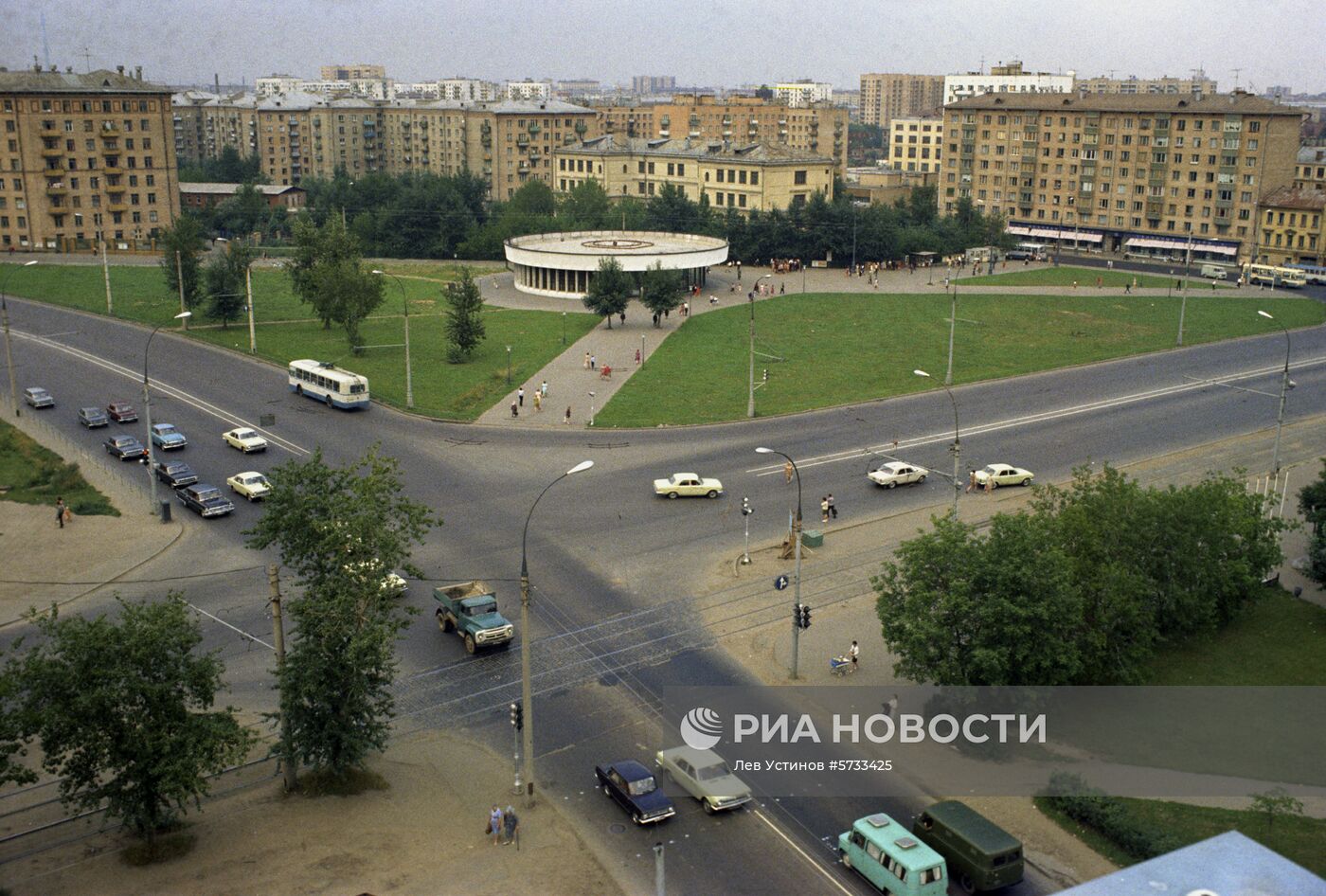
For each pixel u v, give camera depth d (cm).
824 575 6762
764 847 4216
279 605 4538
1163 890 2231
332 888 3909
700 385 11038
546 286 16475
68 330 13188
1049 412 10350
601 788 4588
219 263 13738
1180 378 11662
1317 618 6284
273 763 4797
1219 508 5903
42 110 18588
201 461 8744
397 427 9650
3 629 5962
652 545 7169
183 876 3969
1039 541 5222
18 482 8319
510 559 6894
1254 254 19738
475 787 4603
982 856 3894
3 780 3934
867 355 12425
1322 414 10406
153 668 4131
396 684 5450
